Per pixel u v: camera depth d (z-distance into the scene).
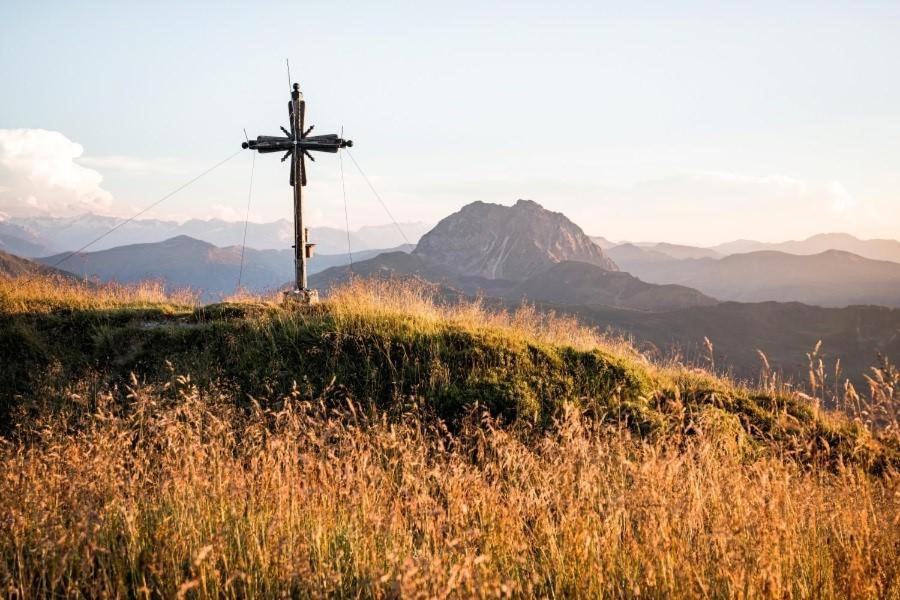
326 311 13.42
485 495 5.67
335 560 4.66
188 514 5.19
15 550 4.75
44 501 5.24
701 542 4.46
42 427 9.20
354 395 10.34
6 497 5.30
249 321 12.49
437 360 10.98
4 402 10.34
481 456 7.82
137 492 5.75
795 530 4.72
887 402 5.26
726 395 11.63
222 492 5.43
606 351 12.51
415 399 10.17
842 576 4.27
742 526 4.51
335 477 6.00
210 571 4.18
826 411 11.07
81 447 6.96
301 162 15.79
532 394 10.56
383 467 7.27
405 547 4.70
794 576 4.22
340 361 11.11
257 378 10.79
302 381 10.65
